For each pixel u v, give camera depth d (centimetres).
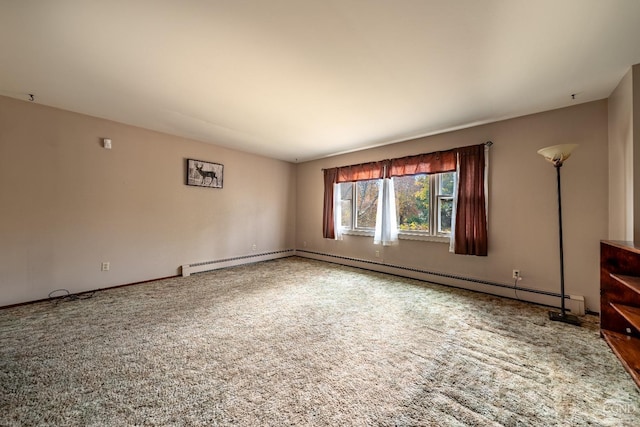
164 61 207
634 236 206
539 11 150
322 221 559
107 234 346
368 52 193
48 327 232
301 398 146
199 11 154
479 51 190
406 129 367
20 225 286
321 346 205
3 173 275
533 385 159
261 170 544
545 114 297
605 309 220
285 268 482
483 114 308
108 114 324
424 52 192
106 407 138
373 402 144
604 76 223
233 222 495
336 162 536
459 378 166
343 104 285
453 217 358
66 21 162
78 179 323
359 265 488
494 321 253
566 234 284
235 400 145
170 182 407
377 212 450
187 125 362
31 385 155
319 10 152
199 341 210
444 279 377
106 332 223
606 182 262
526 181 309
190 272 427
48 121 301
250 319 254
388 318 260
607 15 152
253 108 299
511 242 319
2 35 175
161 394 149
